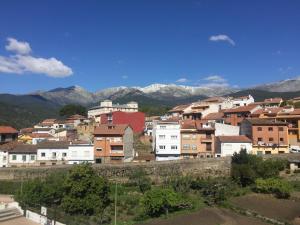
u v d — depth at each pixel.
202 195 73.50
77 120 162.25
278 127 103.75
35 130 149.38
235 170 81.94
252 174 79.69
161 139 103.06
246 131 108.12
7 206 69.12
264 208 64.25
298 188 75.19
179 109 156.88
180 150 102.81
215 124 110.00
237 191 75.06
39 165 90.38
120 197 71.81
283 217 58.94
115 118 131.38
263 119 109.69
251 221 57.47
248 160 84.19
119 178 82.38
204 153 103.38
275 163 84.25
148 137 119.62
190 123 112.75
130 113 133.00
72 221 57.62
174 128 103.38
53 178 74.25
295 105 142.62
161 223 57.66
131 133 106.81
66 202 64.25
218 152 101.69
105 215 62.41
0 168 83.12
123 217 62.66
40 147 99.94
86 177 66.88
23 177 82.19
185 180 80.12
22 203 68.81
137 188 78.38
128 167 83.31
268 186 73.75
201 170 86.25
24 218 64.31
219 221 57.62
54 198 68.88
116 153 100.50
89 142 105.25
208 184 76.88
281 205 65.88
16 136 125.25
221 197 70.31
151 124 127.12
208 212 62.75
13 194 78.12
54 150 99.88
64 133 137.50
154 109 191.00
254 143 102.50
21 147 101.56
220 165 86.75
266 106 140.25
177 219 59.31
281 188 71.56
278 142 102.94
